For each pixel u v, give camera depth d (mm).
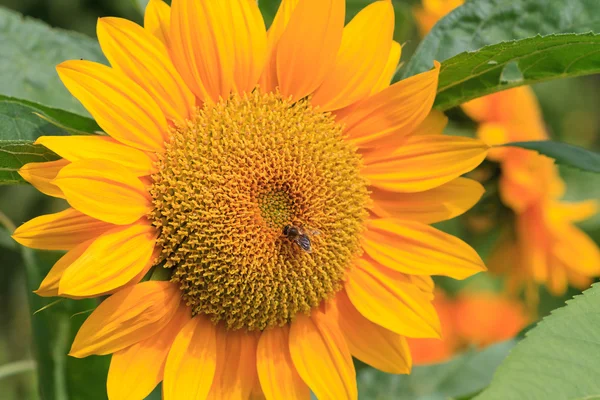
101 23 572
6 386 898
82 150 559
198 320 597
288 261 599
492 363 736
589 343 522
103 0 901
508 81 610
